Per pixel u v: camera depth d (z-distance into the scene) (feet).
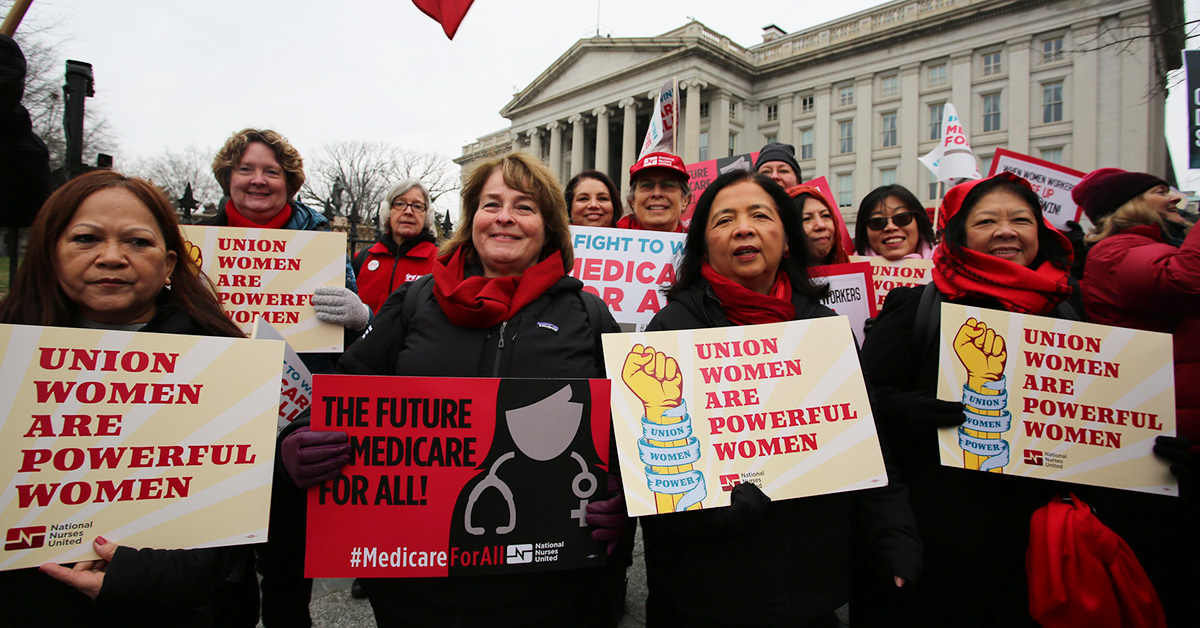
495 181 6.48
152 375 5.01
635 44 134.00
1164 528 7.67
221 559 5.04
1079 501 6.10
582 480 5.61
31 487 4.54
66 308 5.03
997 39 101.71
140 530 4.77
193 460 5.01
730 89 129.59
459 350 5.92
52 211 4.89
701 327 6.53
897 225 13.20
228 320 5.93
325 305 8.50
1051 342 6.44
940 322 6.54
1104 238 8.21
